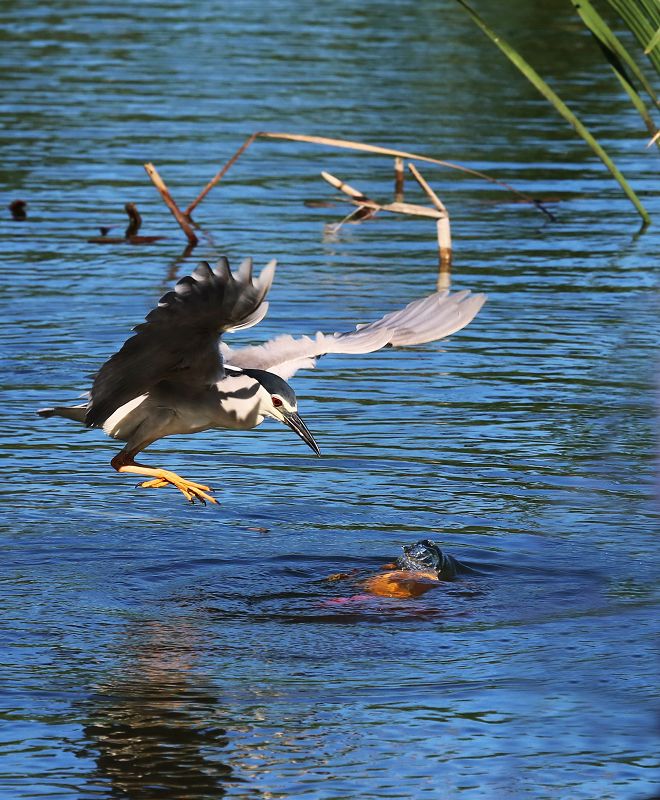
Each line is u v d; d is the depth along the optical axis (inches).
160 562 420.8
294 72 1350.9
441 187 1026.1
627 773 293.4
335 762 296.8
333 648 361.1
